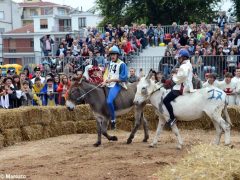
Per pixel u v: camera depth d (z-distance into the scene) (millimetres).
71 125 18047
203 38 26188
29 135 16438
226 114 13766
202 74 22766
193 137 16719
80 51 26875
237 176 9141
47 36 29328
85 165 11812
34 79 21359
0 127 15391
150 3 49156
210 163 9352
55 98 19656
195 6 49781
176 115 13812
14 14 91812
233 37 25312
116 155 13062
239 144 14859
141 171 11023
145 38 29750
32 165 12000
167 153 13320
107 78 15180
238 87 18594
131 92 15133
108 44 26828
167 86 15680
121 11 51594
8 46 67875
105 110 14789
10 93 18000
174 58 23641
